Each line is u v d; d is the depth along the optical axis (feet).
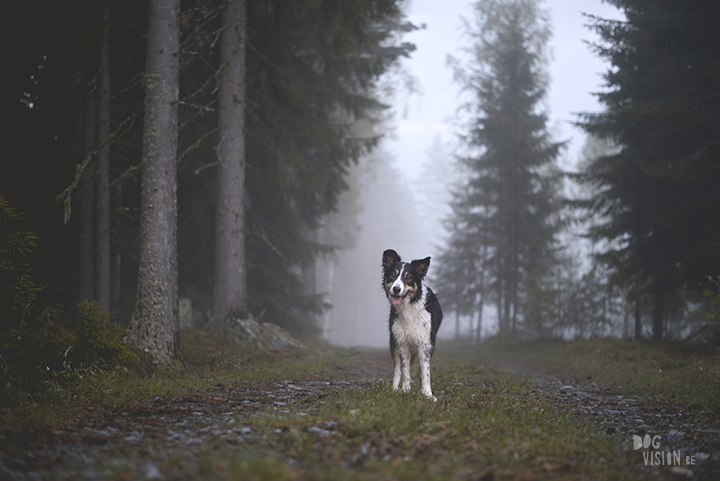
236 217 47.32
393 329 27.94
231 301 46.80
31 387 22.50
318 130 52.49
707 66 54.19
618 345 57.62
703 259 55.11
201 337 43.73
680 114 58.80
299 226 63.10
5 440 15.66
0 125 37.32
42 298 45.55
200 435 16.90
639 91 66.80
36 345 25.45
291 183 59.82
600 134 70.08
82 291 46.98
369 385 31.04
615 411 26.04
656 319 66.18
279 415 19.49
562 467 14.11
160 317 33.91
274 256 61.72
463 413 20.13
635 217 67.56
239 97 47.60
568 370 48.85
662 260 65.00
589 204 71.77
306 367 39.06
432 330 27.73
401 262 27.86
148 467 12.92
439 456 14.32
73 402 21.94
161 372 31.58
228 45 47.09
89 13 32.89
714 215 59.41
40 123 42.68
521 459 14.43
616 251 70.74
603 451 16.53
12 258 25.00
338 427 17.08
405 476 12.15
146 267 34.24
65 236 49.34
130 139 50.03
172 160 35.35
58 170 41.83
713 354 45.91
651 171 58.39
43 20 32.94
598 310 74.02
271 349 44.91
